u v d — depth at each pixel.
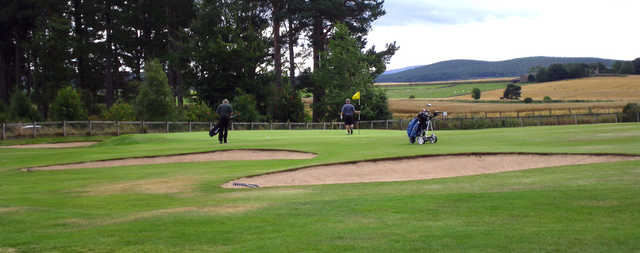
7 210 6.34
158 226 5.11
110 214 5.96
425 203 5.96
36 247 4.32
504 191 6.61
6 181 10.60
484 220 4.90
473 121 45.78
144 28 67.56
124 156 15.71
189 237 4.59
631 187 6.27
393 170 11.19
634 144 12.41
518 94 112.94
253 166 12.23
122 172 11.84
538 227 4.49
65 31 60.88
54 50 59.50
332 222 5.07
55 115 41.84
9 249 4.25
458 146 14.60
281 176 10.54
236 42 58.84
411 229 4.63
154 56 67.81
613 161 9.61
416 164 11.75
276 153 15.66
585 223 4.56
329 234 4.54
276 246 4.16
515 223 4.70
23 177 11.41
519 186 7.05
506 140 16.11
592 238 4.01
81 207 6.63
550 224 4.59
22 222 5.46
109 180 10.26
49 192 8.49
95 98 70.88
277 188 8.20
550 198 5.85
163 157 15.72
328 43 61.72
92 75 69.56
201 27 59.75
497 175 8.54
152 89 47.66
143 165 13.68
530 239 4.07
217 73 58.91
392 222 4.98
